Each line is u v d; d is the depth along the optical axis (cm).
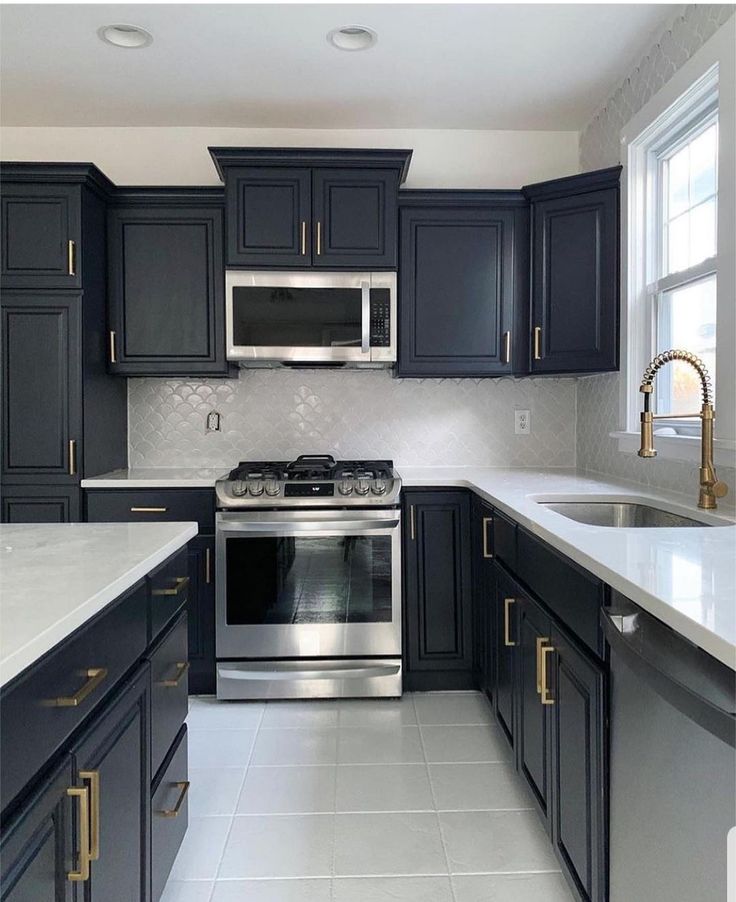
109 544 148
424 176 333
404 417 337
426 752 236
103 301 299
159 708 147
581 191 283
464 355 303
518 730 206
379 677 278
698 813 95
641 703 115
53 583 115
